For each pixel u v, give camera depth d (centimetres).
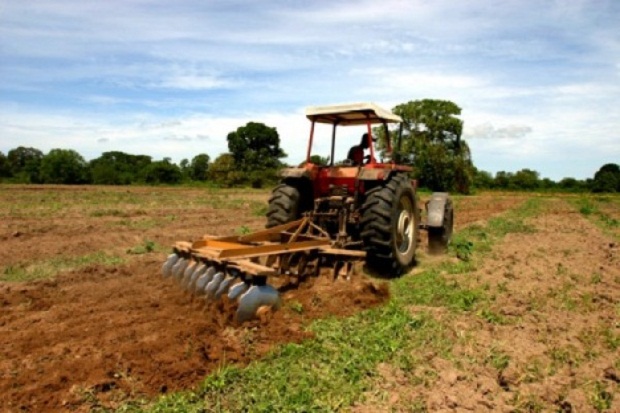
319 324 520
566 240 1163
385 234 710
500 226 1434
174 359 431
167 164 5244
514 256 914
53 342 478
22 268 807
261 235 687
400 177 759
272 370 416
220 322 515
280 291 630
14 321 543
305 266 667
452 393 388
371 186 756
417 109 3878
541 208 2344
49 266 822
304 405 363
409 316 543
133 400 370
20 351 457
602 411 362
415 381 405
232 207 2009
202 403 364
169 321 532
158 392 382
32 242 1043
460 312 573
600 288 691
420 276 747
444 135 3975
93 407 362
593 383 404
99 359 433
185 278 636
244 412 356
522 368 427
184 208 1925
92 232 1197
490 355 452
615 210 2322
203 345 457
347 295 607
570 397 379
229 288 559
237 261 561
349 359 436
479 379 411
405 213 777
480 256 915
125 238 1114
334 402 371
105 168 4991
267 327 502
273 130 5547
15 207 1755
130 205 1986
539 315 564
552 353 456
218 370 408
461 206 2484
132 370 412
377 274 766
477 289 658
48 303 603
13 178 5025
